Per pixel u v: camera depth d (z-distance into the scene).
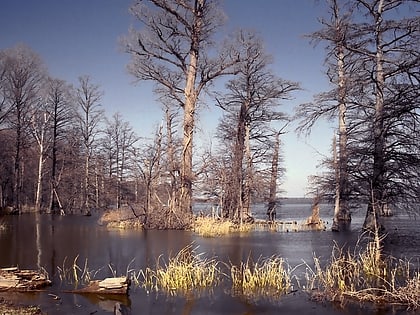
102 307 10.24
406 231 24.91
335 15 24.45
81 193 49.91
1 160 45.88
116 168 52.12
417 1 19.88
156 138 29.12
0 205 44.84
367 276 12.99
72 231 25.50
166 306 10.41
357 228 28.39
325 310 10.12
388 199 19.58
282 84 35.47
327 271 12.27
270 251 18.05
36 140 47.75
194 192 31.52
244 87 35.50
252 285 11.95
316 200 27.30
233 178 32.22
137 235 23.62
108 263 15.27
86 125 47.88
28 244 19.91
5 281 11.42
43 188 51.94
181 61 30.02
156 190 29.23
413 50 20.09
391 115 17.78
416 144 18.50
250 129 36.88
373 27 21.41
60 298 10.83
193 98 29.84
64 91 46.59
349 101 23.48
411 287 10.78
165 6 28.25
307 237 23.06
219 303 10.62
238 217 31.02
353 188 21.39
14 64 43.38
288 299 10.93
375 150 19.41
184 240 21.56
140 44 29.39
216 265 14.73
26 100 44.47
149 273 13.52
